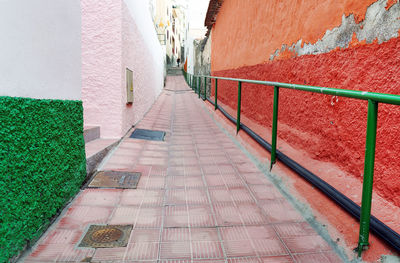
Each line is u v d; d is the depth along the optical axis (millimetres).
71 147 2453
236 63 5801
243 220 2258
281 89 3369
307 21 2734
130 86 4941
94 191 2693
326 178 2305
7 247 1556
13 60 1593
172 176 3148
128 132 4867
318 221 2143
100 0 4172
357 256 1697
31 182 1783
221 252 1862
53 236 1971
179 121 6656
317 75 2537
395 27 1650
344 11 2145
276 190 2773
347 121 2125
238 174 3203
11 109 1538
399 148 1655
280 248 1905
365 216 1645
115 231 2064
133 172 3203
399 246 1498
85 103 4293
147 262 1751
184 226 2162
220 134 5176
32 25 1775
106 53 4234
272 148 3037
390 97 1410
